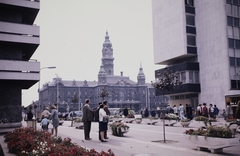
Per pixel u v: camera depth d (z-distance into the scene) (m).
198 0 44.44
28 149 8.25
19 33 29.69
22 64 29.23
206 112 25.83
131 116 32.12
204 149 10.92
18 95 30.45
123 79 142.88
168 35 47.25
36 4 30.44
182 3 44.12
